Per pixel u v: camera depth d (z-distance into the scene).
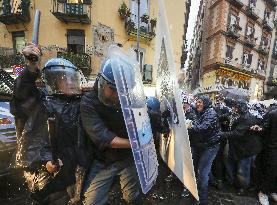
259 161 3.61
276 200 3.38
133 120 1.73
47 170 1.85
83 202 2.02
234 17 27.70
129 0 16.16
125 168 2.15
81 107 1.77
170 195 3.44
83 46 15.20
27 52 1.69
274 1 32.31
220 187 3.70
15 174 3.32
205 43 30.55
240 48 29.20
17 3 15.30
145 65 16.62
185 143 2.21
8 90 3.57
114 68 1.64
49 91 1.93
